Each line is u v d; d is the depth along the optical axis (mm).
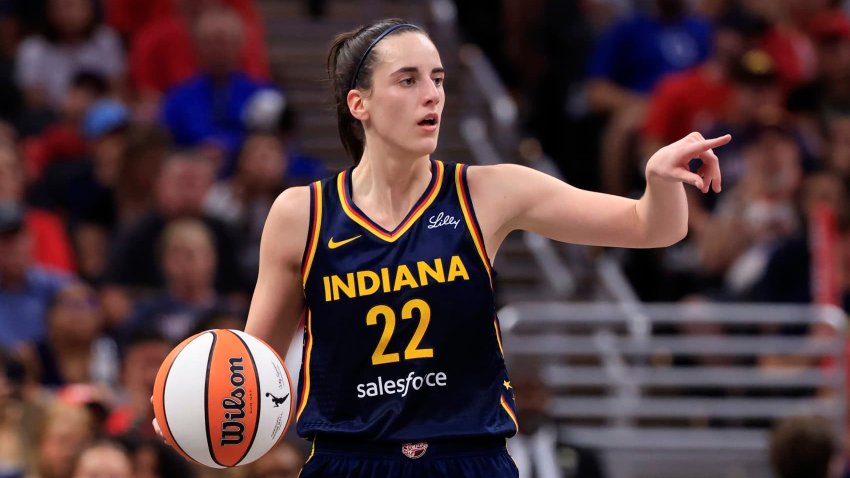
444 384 12062
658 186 11750
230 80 32656
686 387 29016
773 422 28156
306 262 12359
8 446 21266
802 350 27172
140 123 32188
